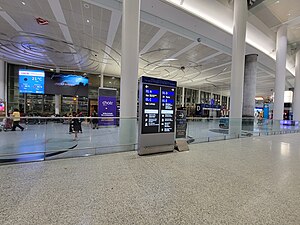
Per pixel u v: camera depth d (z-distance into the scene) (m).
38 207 1.98
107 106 11.54
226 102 34.41
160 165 3.61
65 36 9.30
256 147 5.84
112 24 7.88
